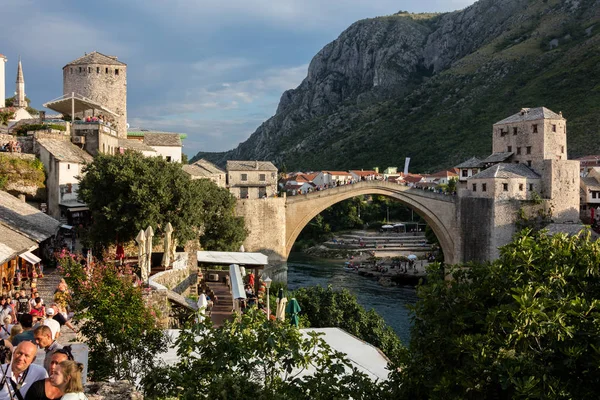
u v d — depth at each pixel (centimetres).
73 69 8119
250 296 3603
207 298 3372
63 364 1023
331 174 16962
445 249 8769
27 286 3288
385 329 4431
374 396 1563
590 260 1550
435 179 15712
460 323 1526
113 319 1703
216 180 10181
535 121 8375
